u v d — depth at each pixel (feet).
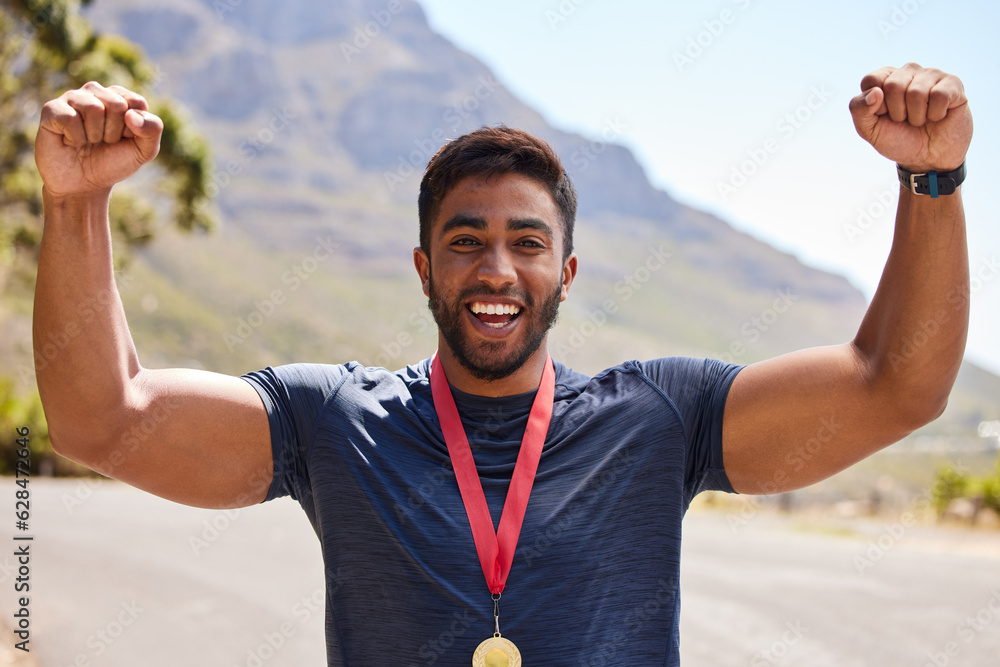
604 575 5.88
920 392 5.89
